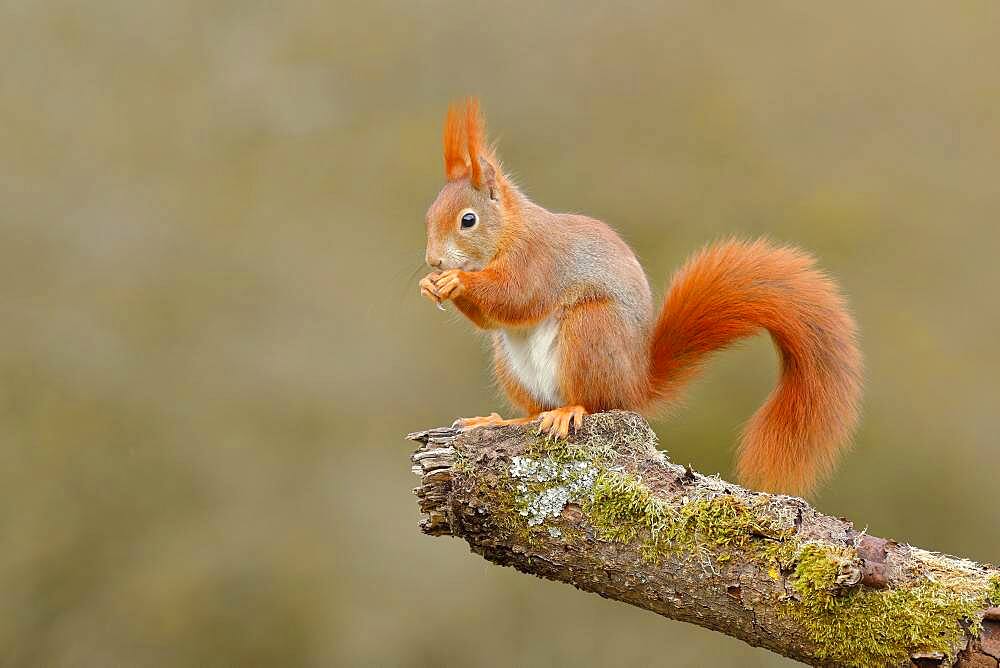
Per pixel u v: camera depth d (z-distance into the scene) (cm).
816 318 518
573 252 520
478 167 522
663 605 506
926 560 503
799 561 503
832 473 517
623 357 519
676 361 522
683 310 521
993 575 502
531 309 520
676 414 524
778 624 503
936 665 501
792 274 520
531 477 508
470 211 521
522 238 521
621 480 507
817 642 503
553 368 520
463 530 509
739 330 520
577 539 507
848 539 504
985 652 501
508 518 508
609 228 523
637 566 506
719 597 504
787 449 518
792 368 519
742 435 519
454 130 525
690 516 505
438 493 509
